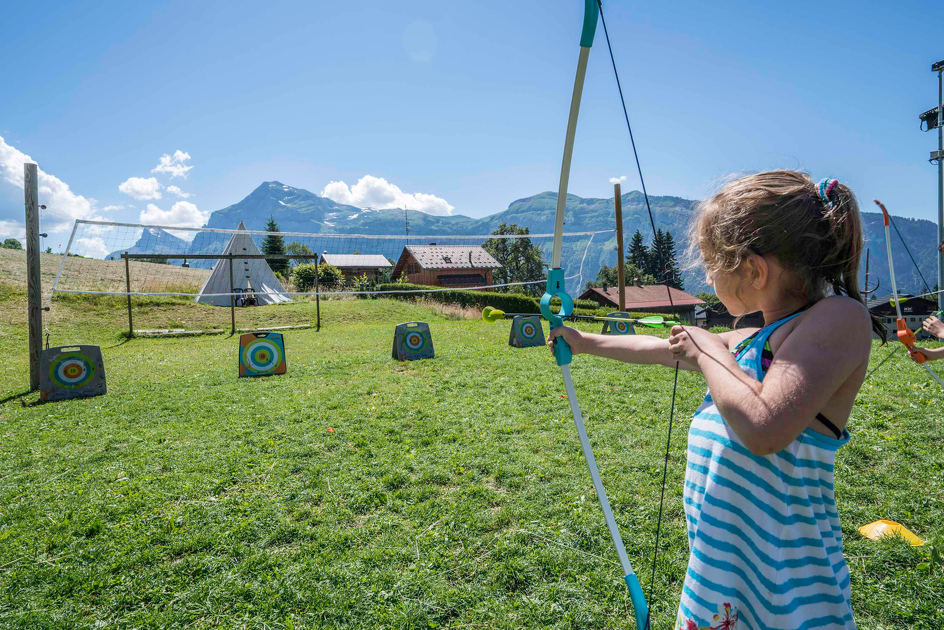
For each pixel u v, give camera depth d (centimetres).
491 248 7094
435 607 274
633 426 566
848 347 97
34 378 913
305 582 297
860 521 344
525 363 959
